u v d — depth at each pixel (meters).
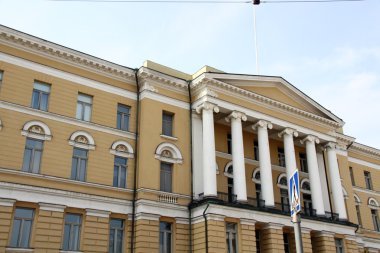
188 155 27.66
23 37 23.91
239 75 29.48
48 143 23.41
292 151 30.97
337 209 32.44
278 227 27.34
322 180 34.09
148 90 27.42
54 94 24.56
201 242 24.55
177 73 29.95
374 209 40.81
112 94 26.84
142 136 26.31
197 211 25.53
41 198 22.08
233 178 27.70
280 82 31.97
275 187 32.06
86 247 22.61
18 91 23.31
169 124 28.16
